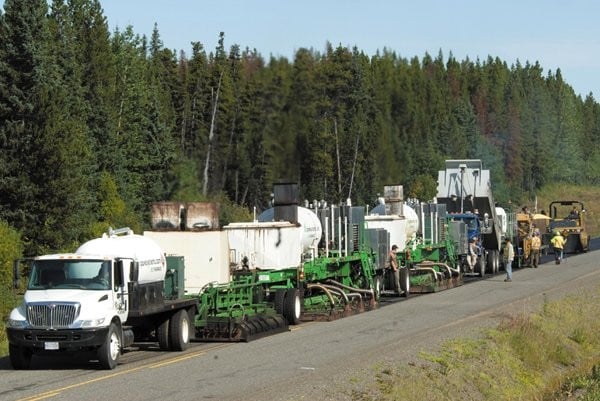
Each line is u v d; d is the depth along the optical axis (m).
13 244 42.66
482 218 53.25
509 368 24.75
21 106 51.84
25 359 21.78
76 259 22.17
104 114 65.94
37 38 53.84
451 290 43.50
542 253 69.25
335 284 35.03
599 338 31.73
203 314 26.47
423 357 22.84
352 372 20.34
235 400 17.12
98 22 70.25
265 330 27.86
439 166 49.16
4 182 50.44
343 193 36.12
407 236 44.31
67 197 51.66
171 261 25.56
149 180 55.97
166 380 19.41
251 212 32.06
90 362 23.08
